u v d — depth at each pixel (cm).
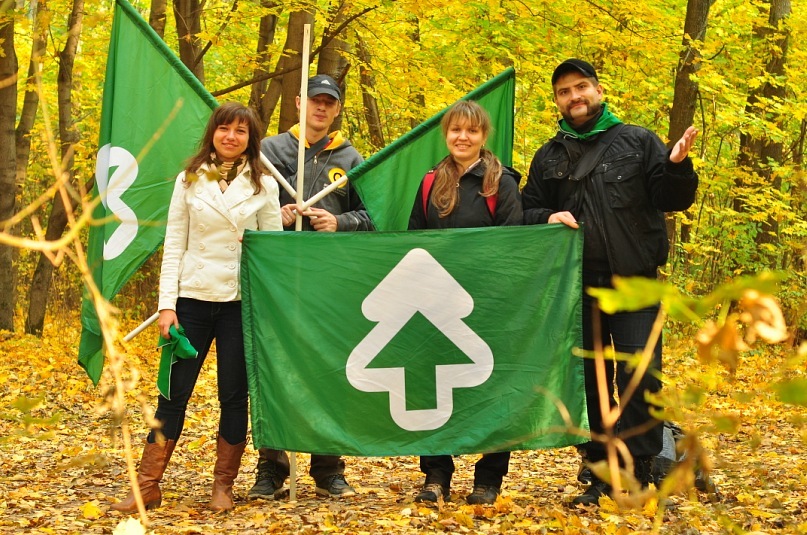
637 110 1593
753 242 1658
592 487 500
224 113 484
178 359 486
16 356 1347
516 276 483
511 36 1325
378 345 481
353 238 485
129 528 340
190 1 1412
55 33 1544
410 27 1346
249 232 484
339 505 501
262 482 524
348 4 1230
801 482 533
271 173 525
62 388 1095
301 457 718
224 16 1365
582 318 496
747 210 1714
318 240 486
